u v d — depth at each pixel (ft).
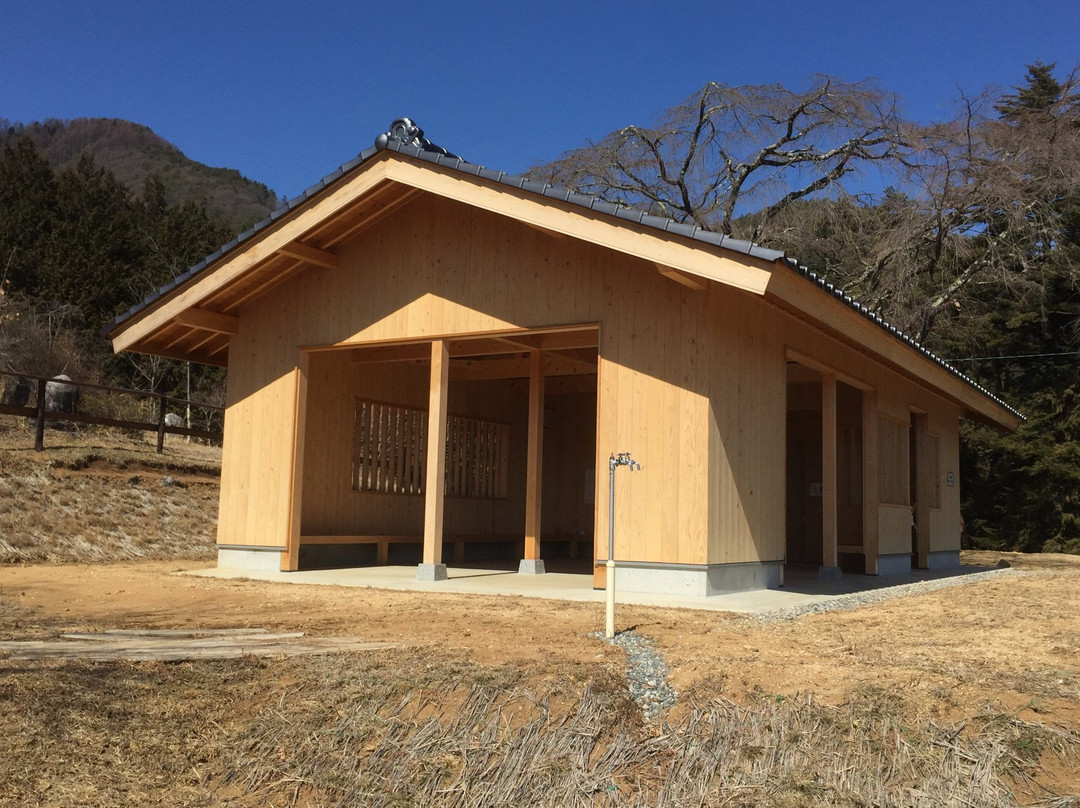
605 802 13.61
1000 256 75.97
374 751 14.80
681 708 15.87
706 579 28.78
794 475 52.75
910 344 36.99
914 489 49.65
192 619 23.65
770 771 13.92
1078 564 56.75
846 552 43.06
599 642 20.29
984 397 50.78
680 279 28.17
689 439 29.37
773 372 33.71
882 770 13.85
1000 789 13.19
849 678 16.75
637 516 30.04
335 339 37.11
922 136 75.56
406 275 35.63
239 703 16.30
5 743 14.28
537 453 38.29
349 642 20.07
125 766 14.15
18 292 92.84
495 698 16.19
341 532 41.24
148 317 37.91
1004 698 15.56
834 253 85.66
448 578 35.40
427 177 31.63
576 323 31.81
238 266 35.65
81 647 19.43
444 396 35.01
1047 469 73.87
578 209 28.84
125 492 47.65
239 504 38.93
